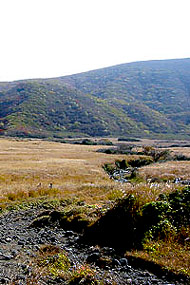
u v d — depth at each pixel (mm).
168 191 10172
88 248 7773
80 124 151000
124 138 126750
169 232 7715
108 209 9664
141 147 70500
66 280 5977
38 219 10867
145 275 6082
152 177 25844
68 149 66125
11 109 160750
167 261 6461
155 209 8375
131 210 8484
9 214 12672
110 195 13312
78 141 105250
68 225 9867
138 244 7500
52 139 113188
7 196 16547
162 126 166875
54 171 30812
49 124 146000
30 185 21312
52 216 10977
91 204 12016
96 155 52375
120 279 5918
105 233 8438
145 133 150000
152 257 6734
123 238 7973
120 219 8508
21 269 6445
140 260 6676
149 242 7434
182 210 8539
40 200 15297
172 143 107500
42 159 44438
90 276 5883
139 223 8172
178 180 22328
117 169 39500
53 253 7492
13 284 5660
